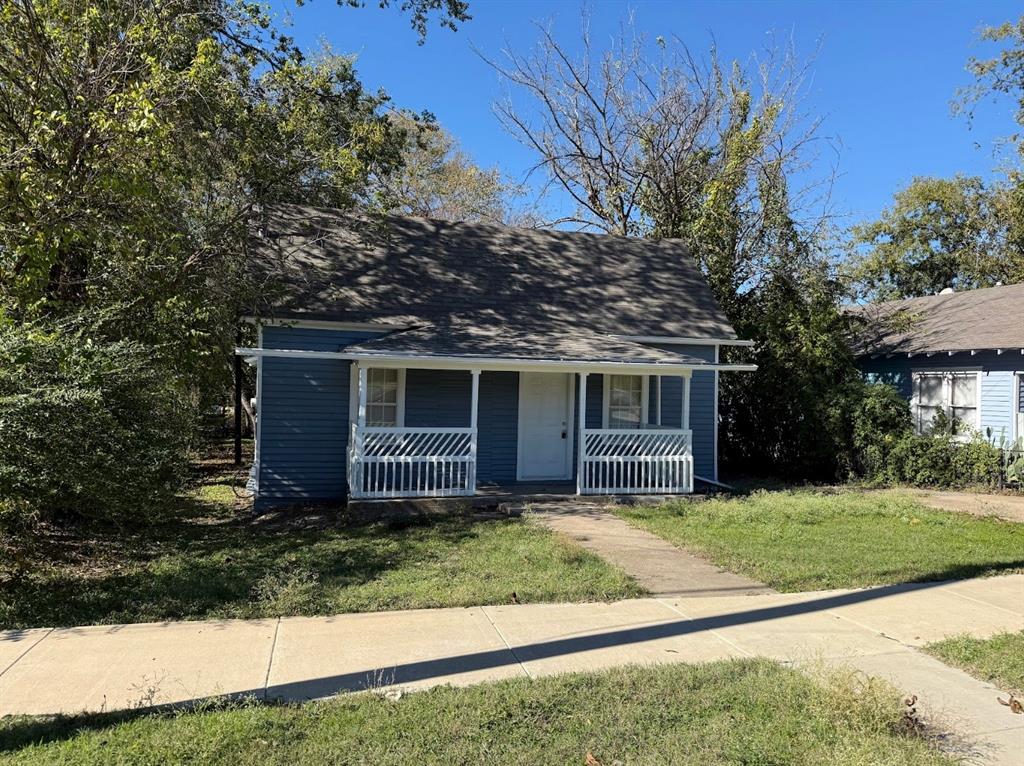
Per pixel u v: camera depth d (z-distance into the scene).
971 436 14.87
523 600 6.38
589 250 16.48
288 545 8.66
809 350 16.11
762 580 7.17
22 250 8.51
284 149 11.61
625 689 4.43
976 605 6.42
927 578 7.28
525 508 10.81
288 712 4.04
